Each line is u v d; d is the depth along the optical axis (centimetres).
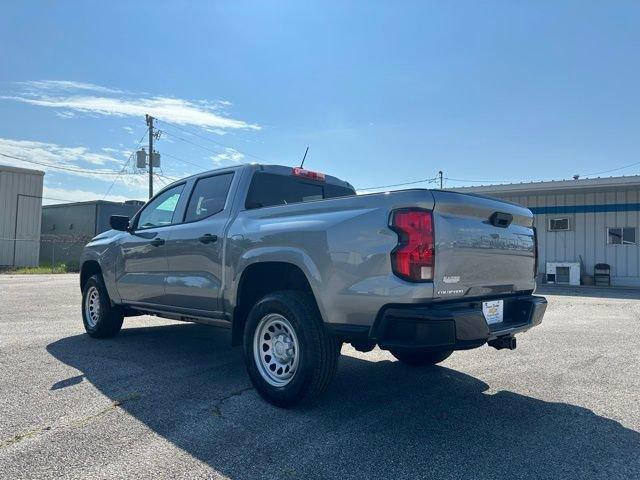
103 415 380
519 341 712
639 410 412
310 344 385
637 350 651
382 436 350
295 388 390
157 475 288
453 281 363
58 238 3177
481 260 389
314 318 390
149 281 570
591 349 656
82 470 292
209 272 488
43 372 496
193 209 544
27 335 689
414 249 345
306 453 321
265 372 420
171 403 411
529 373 527
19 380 467
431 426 371
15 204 2677
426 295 346
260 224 444
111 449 321
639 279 1936
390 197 358
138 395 429
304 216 412
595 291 1694
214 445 330
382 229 355
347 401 425
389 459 314
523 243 449
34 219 2756
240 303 458
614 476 295
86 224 3281
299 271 423
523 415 397
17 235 2684
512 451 328
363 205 373
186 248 518
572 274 2003
